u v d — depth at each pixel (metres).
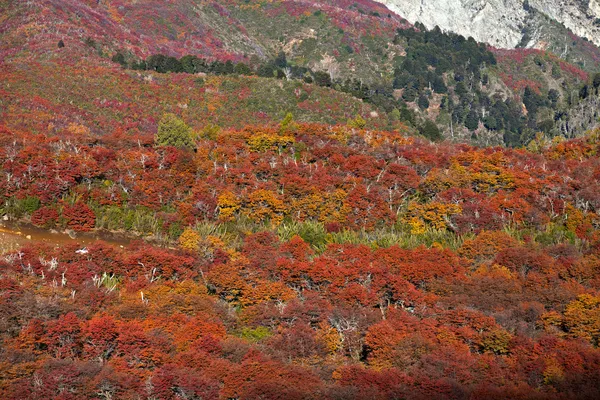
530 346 48.94
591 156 88.69
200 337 47.50
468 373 45.47
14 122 87.94
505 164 82.31
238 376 43.50
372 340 48.34
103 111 102.31
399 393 43.25
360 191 71.50
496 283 57.44
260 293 54.00
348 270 56.69
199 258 58.44
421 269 58.44
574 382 45.53
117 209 66.69
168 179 70.94
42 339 45.50
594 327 51.81
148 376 43.56
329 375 45.84
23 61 115.12
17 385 41.72
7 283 49.12
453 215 69.81
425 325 50.97
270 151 80.12
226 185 71.62
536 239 67.56
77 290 51.38
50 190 66.56
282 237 65.44
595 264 60.84
